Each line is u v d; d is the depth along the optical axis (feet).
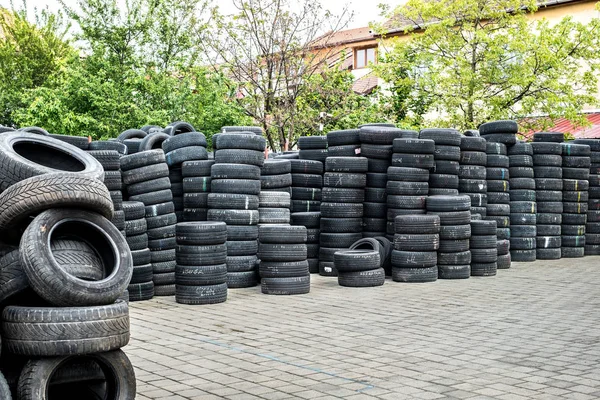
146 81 99.40
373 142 53.98
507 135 63.46
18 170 23.04
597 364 27.45
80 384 21.94
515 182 63.98
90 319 20.03
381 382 24.81
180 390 23.71
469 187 59.11
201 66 102.89
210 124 96.53
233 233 47.14
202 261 41.04
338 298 43.11
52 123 93.35
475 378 25.35
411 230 49.52
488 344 30.89
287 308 39.70
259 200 50.11
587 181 68.28
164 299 43.19
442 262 51.37
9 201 21.40
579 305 40.88
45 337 19.63
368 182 54.03
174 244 44.93
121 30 104.37
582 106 106.93
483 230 53.16
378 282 47.78
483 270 53.11
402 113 110.63
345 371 26.30
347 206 52.75
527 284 49.29
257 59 102.47
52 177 21.77
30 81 127.95
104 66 100.53
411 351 29.50
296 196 56.49
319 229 54.29
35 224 21.02
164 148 51.31
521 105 103.55
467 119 102.89
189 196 49.73
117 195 40.75
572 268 59.00
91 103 95.81
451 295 44.27
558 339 31.94
